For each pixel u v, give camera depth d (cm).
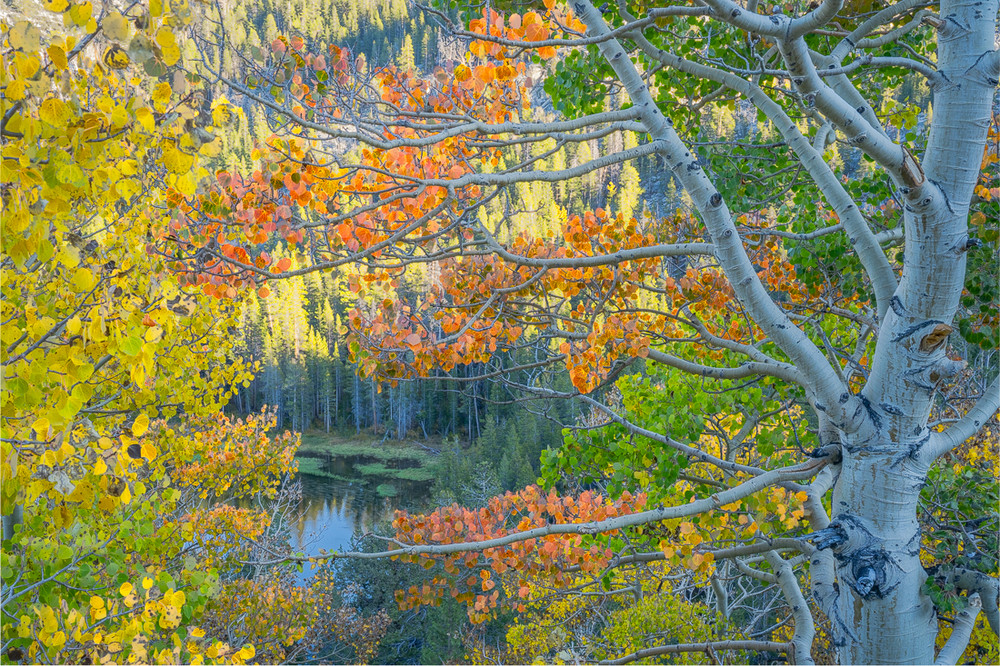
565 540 500
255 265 398
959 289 309
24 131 194
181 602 313
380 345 490
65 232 214
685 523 399
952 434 340
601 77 507
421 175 445
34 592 335
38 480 240
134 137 222
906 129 561
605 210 543
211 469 1152
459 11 431
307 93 351
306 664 1447
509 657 1266
